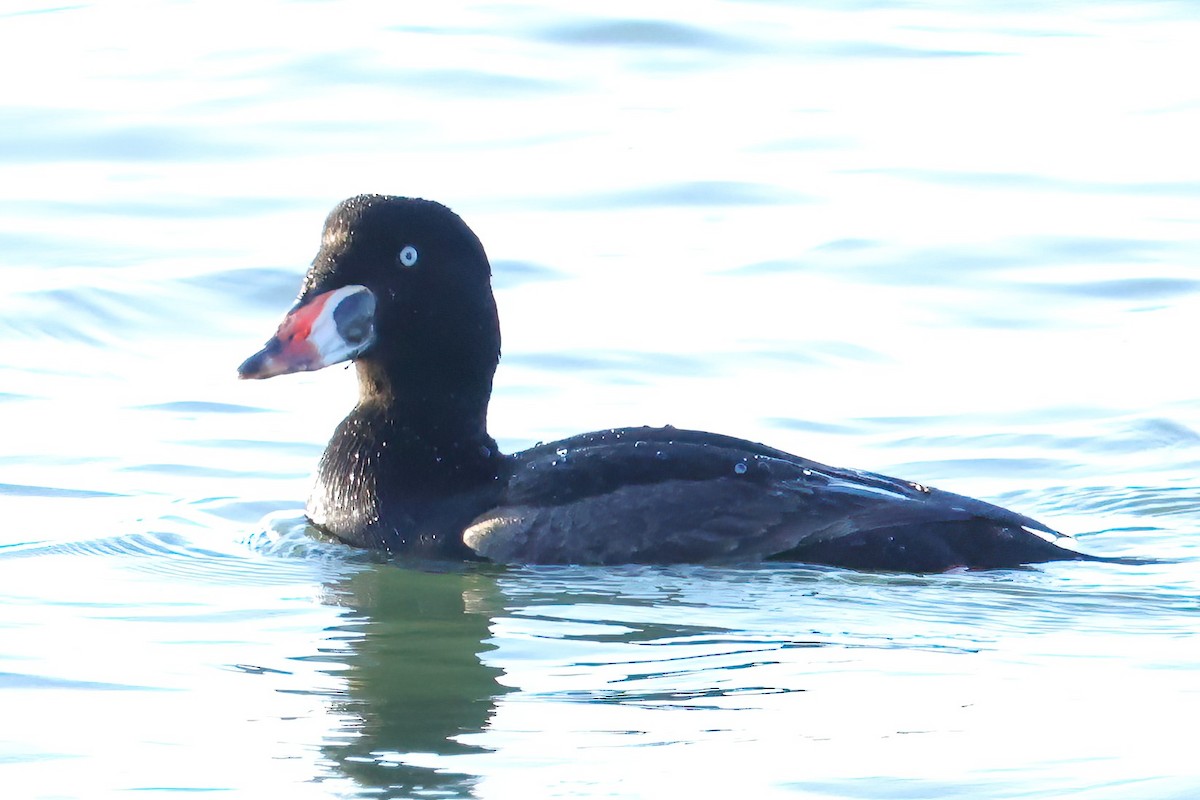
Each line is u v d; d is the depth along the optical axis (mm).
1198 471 12953
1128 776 7070
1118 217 19812
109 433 13648
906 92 24781
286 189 20203
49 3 29625
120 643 8867
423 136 22250
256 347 16016
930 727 7645
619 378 15016
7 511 11734
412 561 10781
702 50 26516
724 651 8789
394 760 7242
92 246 18359
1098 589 9914
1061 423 14039
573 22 27344
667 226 19297
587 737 7543
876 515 10398
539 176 20859
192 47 26219
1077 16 29844
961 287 17625
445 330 11328
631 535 10453
